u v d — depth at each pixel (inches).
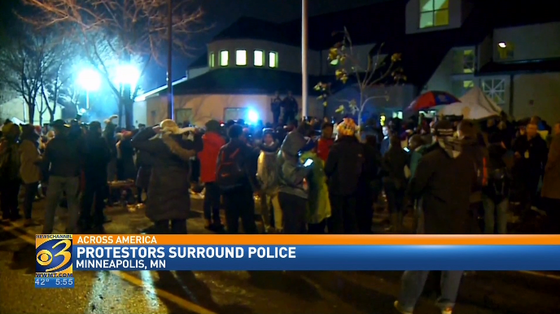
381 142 478.6
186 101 1154.0
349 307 227.5
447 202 202.1
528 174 395.9
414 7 1165.1
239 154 305.1
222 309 224.8
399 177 356.2
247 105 1104.8
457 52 1063.6
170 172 270.8
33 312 219.5
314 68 1301.7
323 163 302.5
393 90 1056.2
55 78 1194.6
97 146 378.9
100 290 248.1
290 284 257.1
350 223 309.9
